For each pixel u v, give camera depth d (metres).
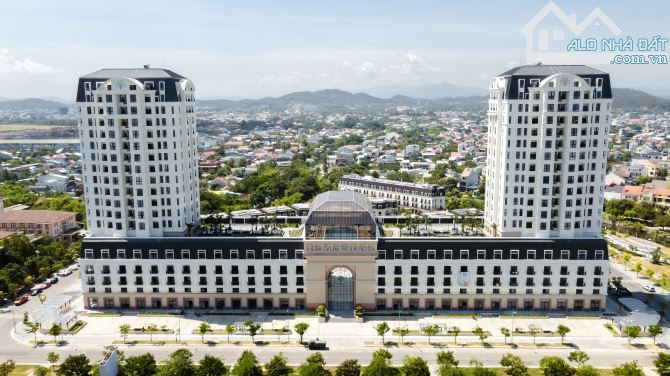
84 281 195.25
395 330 174.88
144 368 135.62
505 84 198.62
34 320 175.75
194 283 193.88
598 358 156.50
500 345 165.38
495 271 189.75
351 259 188.38
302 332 164.62
